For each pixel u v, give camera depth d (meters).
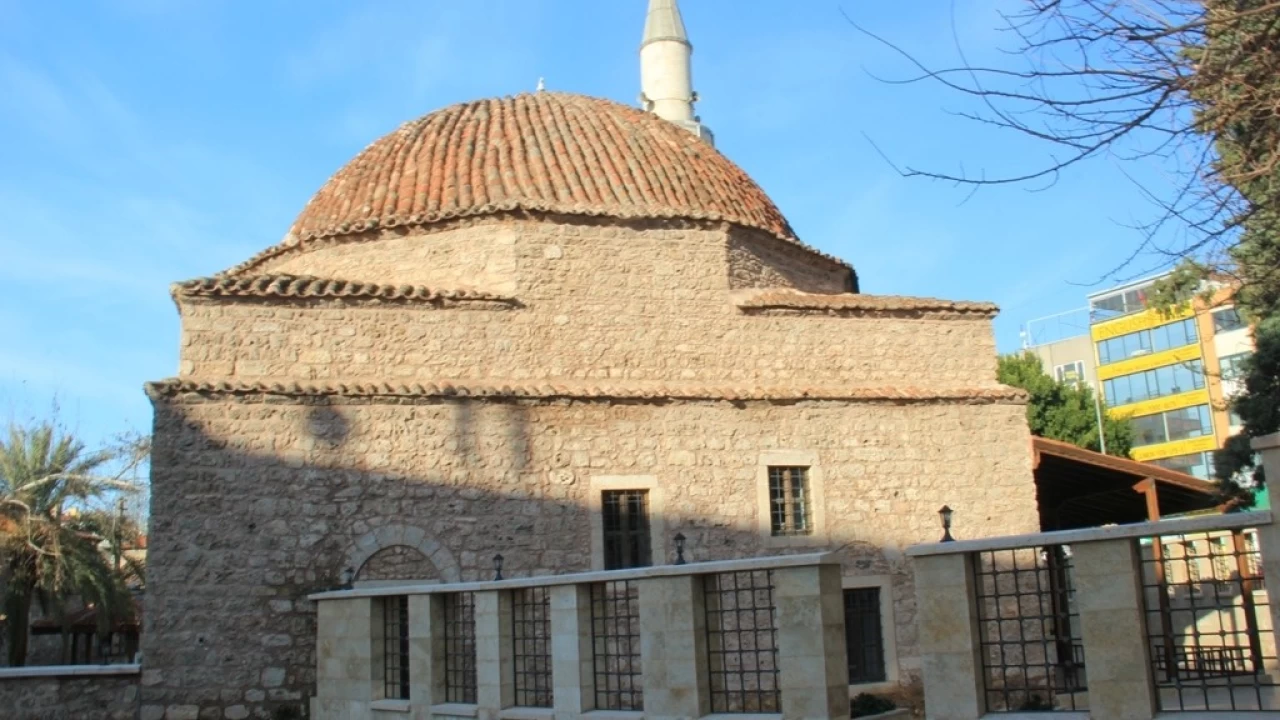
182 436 18.23
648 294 21.48
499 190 22.06
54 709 17.05
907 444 21.62
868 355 22.27
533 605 14.07
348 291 19.78
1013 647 20.31
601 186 22.44
